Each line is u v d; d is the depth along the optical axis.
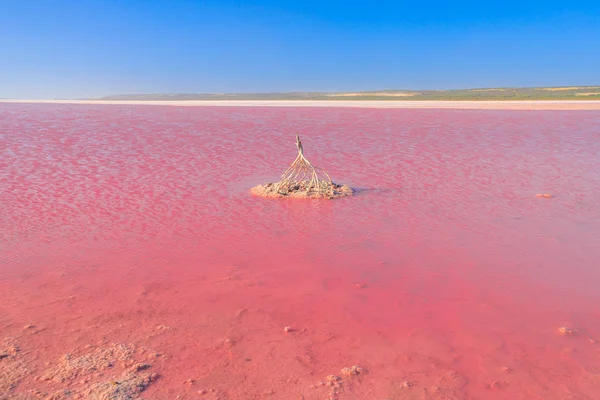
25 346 5.77
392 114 40.00
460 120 33.44
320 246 9.33
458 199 12.78
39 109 54.66
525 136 24.70
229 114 42.94
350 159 18.84
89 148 21.53
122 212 11.59
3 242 9.48
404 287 7.53
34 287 7.49
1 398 4.73
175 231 10.21
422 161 18.28
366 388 5.07
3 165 17.28
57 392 4.83
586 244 9.34
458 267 8.30
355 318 6.56
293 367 5.43
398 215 11.38
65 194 13.23
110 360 5.48
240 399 4.86
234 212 11.66
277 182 14.66
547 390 5.07
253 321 6.46
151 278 7.84
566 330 6.22
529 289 7.46
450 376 5.30
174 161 18.33
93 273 8.03
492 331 6.24
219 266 8.34
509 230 10.23
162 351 5.70
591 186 14.08
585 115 35.53
